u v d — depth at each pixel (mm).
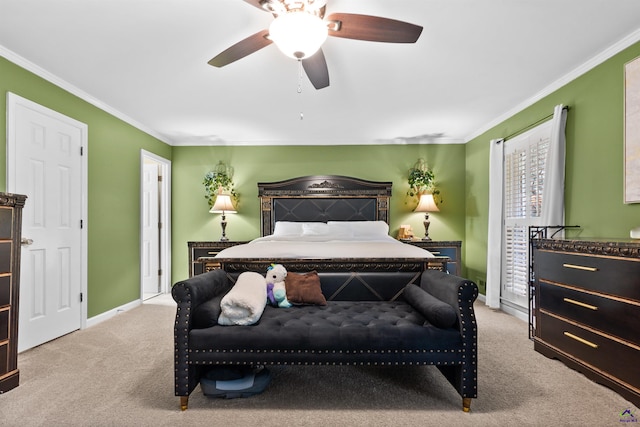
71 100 3314
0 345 2096
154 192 5430
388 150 5402
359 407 1958
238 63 2848
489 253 4320
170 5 2080
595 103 2791
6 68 2639
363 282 2826
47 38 2453
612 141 2631
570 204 3070
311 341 1955
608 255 2107
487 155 4652
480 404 1981
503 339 3111
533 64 2877
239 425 1781
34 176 2893
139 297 4555
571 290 2414
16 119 2717
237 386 2061
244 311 2055
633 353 1948
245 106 3885
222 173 5426
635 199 2393
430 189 5223
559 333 2539
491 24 2293
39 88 2939
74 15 2180
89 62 2814
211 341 1956
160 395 2096
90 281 3590
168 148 5383
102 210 3785
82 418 1843
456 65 2891
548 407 1944
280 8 1768
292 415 1876
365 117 4301
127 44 2535
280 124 4590
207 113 4121
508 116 4113
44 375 2371
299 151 5438
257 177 5449
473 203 5090
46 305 3016
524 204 3799
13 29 2338
